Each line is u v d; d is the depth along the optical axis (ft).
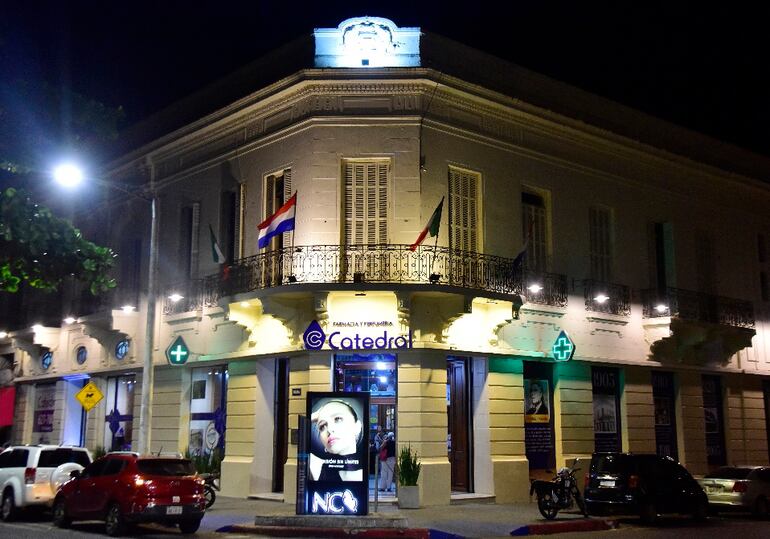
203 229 85.15
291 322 73.10
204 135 86.48
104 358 97.66
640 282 91.35
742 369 100.27
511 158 80.84
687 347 93.50
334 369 71.97
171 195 90.48
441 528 57.21
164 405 88.02
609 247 89.61
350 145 73.20
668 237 95.76
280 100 77.00
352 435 57.67
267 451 76.64
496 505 71.26
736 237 105.09
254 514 63.87
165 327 88.69
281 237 76.07
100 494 57.16
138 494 54.75
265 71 81.56
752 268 106.32
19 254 49.96
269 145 78.18
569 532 59.57
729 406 97.81
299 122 74.43
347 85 73.67
